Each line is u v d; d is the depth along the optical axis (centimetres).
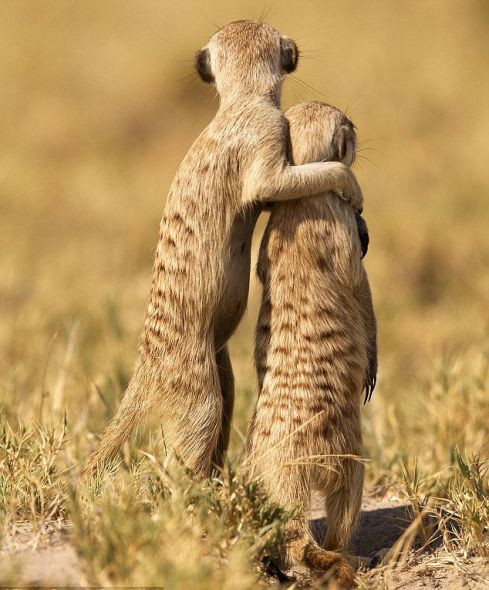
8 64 2777
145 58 2788
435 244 1809
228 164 726
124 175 2294
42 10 3106
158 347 753
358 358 729
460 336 1454
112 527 608
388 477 888
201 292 735
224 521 650
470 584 682
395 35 2895
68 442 866
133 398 768
